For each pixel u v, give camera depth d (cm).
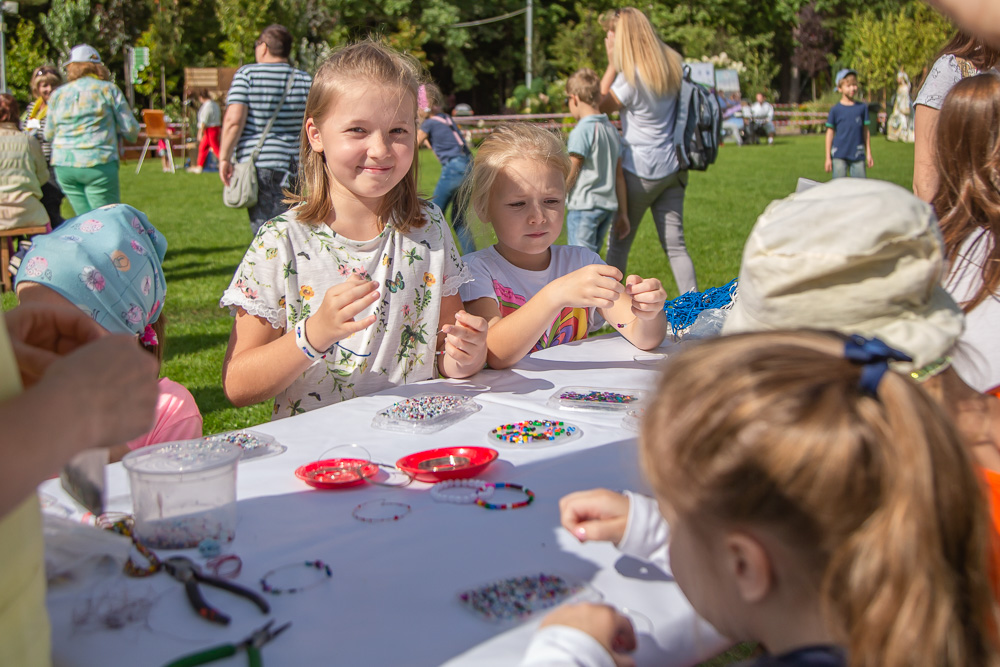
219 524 121
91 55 702
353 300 186
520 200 258
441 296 237
